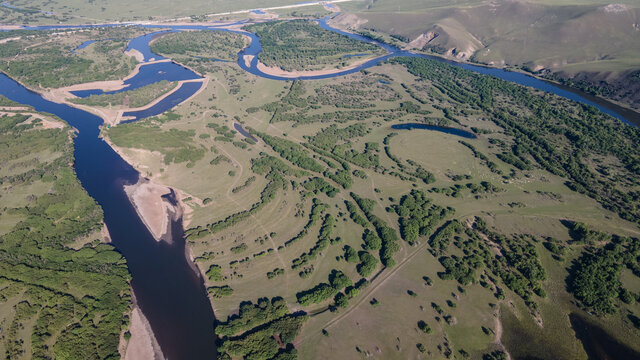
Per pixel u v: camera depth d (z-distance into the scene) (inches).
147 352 4628.4
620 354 4520.2
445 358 4480.8
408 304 5123.0
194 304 5236.2
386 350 4562.0
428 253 5930.1
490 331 4771.2
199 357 4633.4
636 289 5187.0
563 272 5536.4
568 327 4820.4
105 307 4938.5
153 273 5723.4
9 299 4963.1
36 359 4266.7
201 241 6186.0
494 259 5772.6
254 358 4377.5
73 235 6171.3
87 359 4338.1
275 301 5132.9
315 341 4655.5
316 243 6127.0
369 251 5974.4
